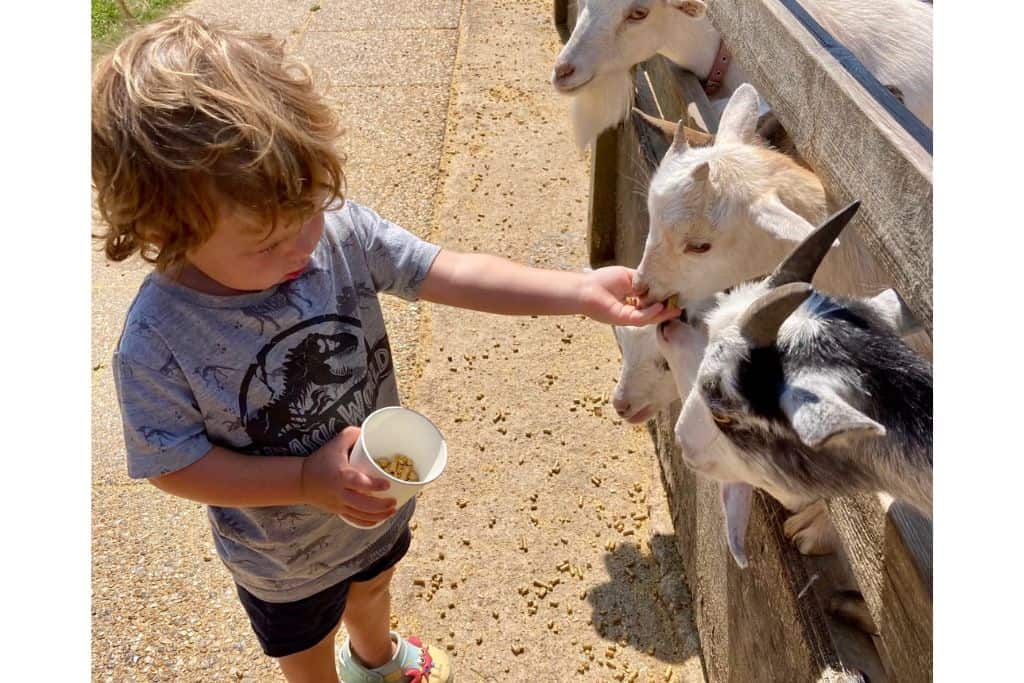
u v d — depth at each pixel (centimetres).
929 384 83
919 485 82
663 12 183
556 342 200
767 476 93
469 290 103
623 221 201
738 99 136
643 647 141
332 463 87
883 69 158
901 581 81
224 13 360
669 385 136
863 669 89
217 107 71
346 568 103
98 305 211
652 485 166
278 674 136
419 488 86
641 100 212
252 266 79
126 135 71
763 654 108
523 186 254
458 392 188
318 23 353
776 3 119
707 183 122
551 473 169
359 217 99
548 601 147
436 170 259
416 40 336
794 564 100
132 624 144
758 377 87
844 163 95
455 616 145
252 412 89
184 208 73
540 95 298
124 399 84
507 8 362
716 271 127
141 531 159
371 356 101
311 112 79
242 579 100
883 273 112
